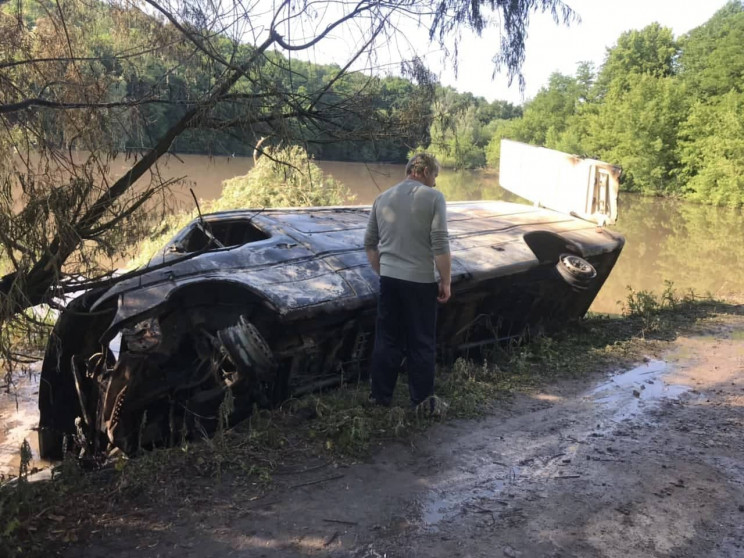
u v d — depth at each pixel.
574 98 64.75
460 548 2.85
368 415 4.19
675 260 17.75
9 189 3.01
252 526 2.96
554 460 3.79
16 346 3.19
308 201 11.42
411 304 4.05
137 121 3.26
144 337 3.75
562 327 6.98
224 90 3.25
